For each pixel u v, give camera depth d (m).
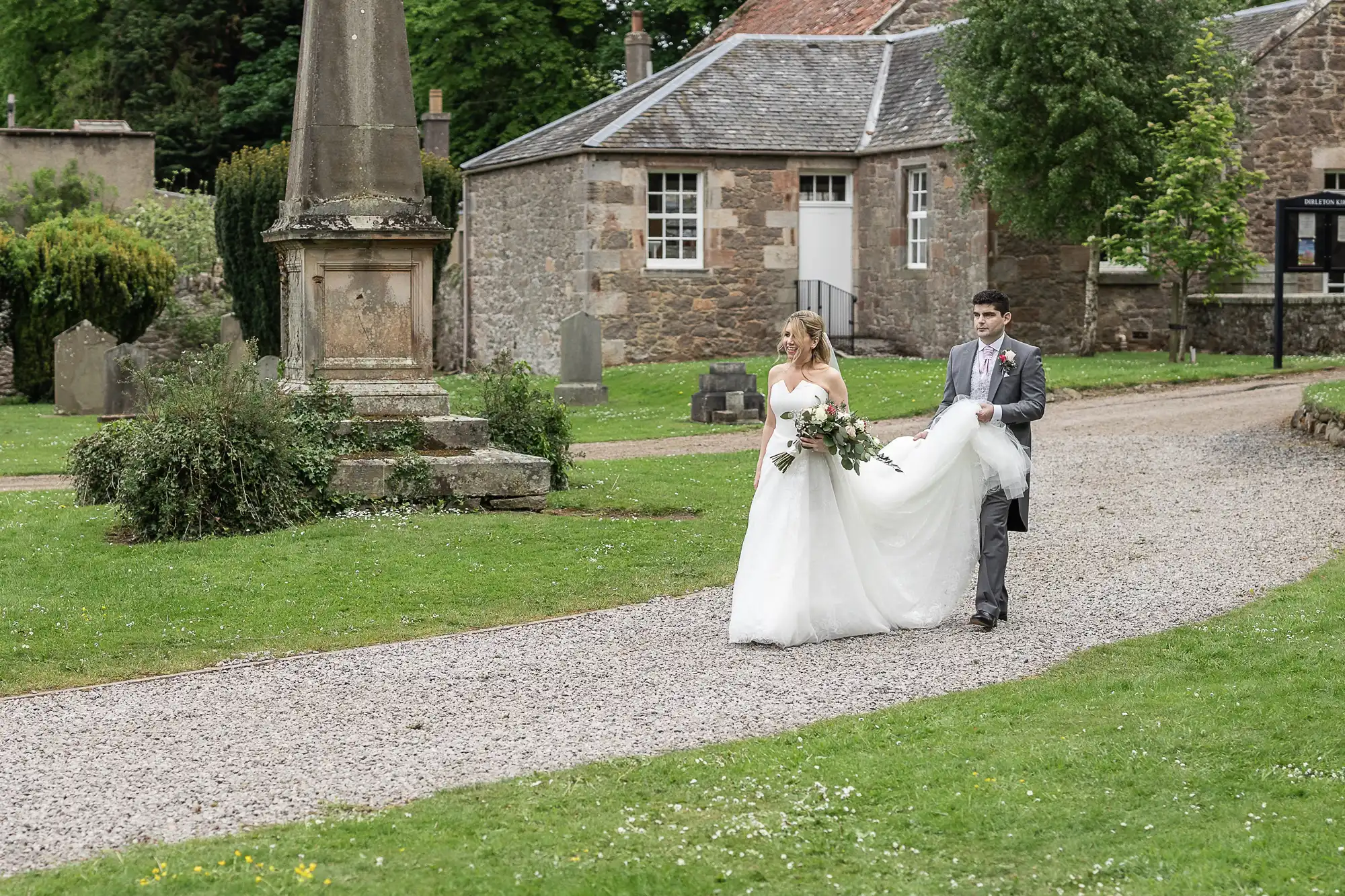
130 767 6.65
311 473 12.38
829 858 5.55
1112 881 5.34
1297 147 26.58
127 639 9.04
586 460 16.88
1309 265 22.50
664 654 8.55
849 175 30.20
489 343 34.41
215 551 11.09
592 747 6.83
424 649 8.77
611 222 28.94
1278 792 6.05
